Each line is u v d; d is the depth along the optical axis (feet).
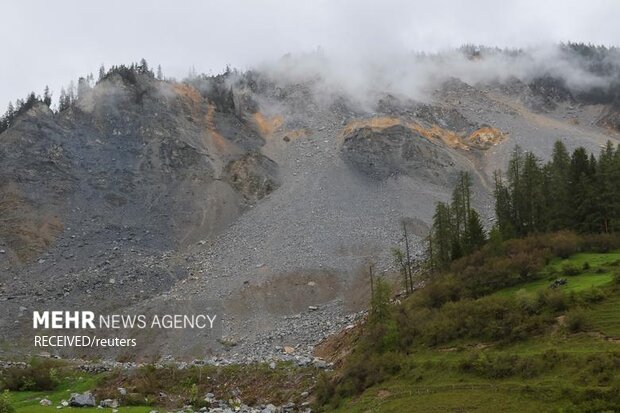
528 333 194.70
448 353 202.90
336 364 237.04
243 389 235.20
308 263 380.99
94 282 367.04
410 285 304.50
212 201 516.32
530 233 307.78
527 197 327.06
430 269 311.27
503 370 176.96
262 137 655.35
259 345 293.23
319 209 475.31
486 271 251.60
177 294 358.02
